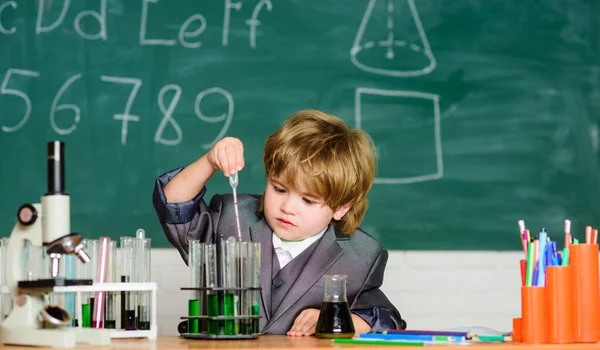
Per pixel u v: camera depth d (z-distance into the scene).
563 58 3.32
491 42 3.27
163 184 1.89
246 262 1.56
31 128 2.91
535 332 1.48
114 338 1.58
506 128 3.25
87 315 1.61
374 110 3.16
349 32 3.16
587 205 3.29
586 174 3.30
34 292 1.46
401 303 3.13
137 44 3.01
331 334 1.56
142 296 1.61
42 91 2.93
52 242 1.39
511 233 3.23
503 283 3.21
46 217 1.44
